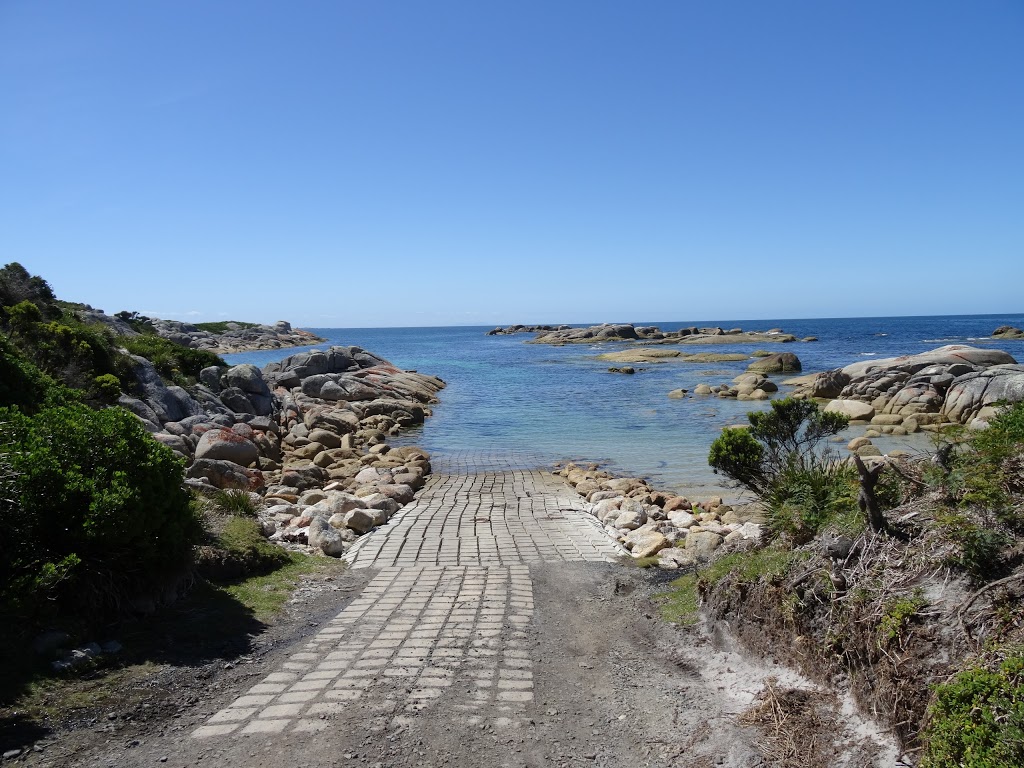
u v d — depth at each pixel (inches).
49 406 376.5
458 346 3843.5
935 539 178.5
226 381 937.5
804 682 180.4
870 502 197.8
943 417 933.8
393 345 4087.1
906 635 155.7
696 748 163.0
